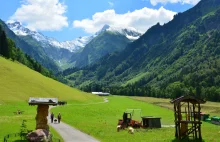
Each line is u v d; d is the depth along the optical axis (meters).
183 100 50.94
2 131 50.44
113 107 140.12
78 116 91.06
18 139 43.91
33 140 36.50
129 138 51.09
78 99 155.38
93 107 123.94
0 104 105.75
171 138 49.44
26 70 183.38
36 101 44.31
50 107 112.12
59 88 166.75
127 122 69.50
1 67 157.75
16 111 91.38
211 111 140.00
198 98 49.03
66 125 67.69
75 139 48.91
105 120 85.56
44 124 44.66
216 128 64.06
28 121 66.38
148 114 116.44
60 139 46.97
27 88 141.38
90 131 59.53
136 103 176.00
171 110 135.88
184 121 48.09
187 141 45.94
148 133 57.72
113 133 57.75
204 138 48.16
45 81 169.75
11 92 127.50
